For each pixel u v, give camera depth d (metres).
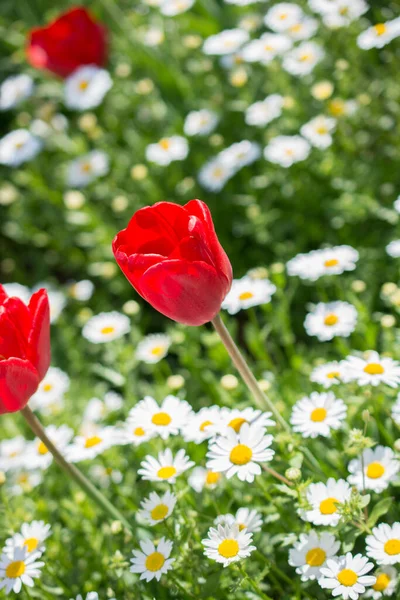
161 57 1.96
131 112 1.98
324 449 1.23
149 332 1.68
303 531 1.17
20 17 2.42
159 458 1.18
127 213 1.79
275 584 1.17
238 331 1.57
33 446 1.32
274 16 1.68
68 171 1.82
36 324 1.11
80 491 1.30
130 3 2.26
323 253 1.36
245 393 1.33
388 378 1.19
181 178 1.78
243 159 1.59
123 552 1.22
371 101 1.54
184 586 1.17
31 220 1.98
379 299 1.46
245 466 1.13
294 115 1.63
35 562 1.20
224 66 1.78
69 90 1.88
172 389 1.36
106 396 1.42
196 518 1.19
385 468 1.15
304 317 1.51
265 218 1.57
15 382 1.11
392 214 1.47
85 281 1.68
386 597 1.12
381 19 1.57
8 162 1.87
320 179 1.57
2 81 2.30
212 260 1.09
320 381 1.23
